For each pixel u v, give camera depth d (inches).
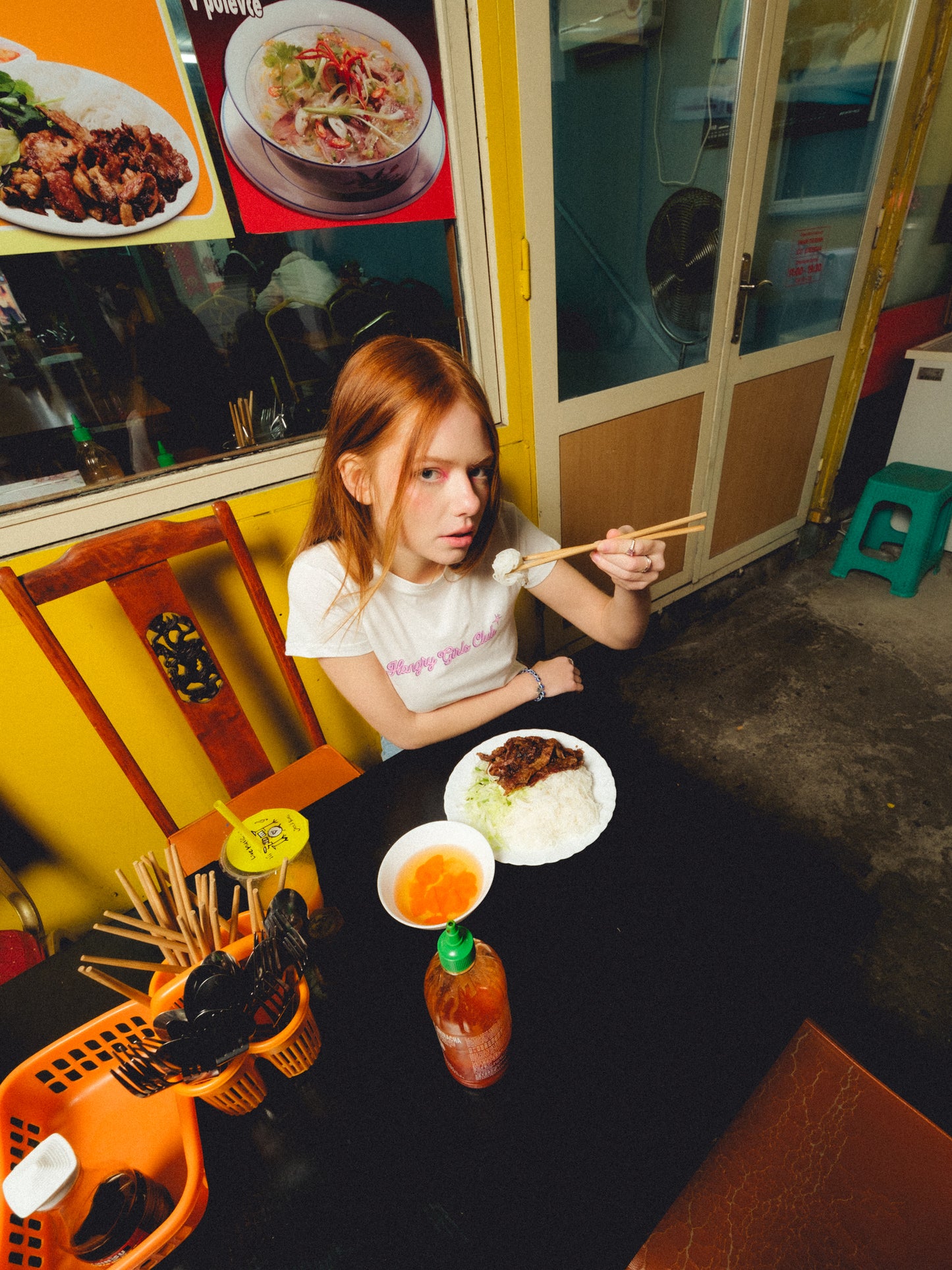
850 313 113.7
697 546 112.3
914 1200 28.1
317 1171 21.8
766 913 28.0
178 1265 20.0
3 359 49.8
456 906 29.3
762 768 84.0
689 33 75.9
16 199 45.6
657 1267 27.6
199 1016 19.6
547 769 35.4
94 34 44.1
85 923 65.6
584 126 73.3
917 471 117.0
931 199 116.0
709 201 84.3
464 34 58.6
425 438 32.4
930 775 79.6
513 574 39.6
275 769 76.0
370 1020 26.1
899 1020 55.2
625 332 87.3
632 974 26.2
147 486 56.2
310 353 63.7
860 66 92.1
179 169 50.6
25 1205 17.9
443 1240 19.6
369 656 43.5
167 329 55.2
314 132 55.2
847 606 116.3
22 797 57.9
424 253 66.9
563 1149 21.2
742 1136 31.4
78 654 56.6
